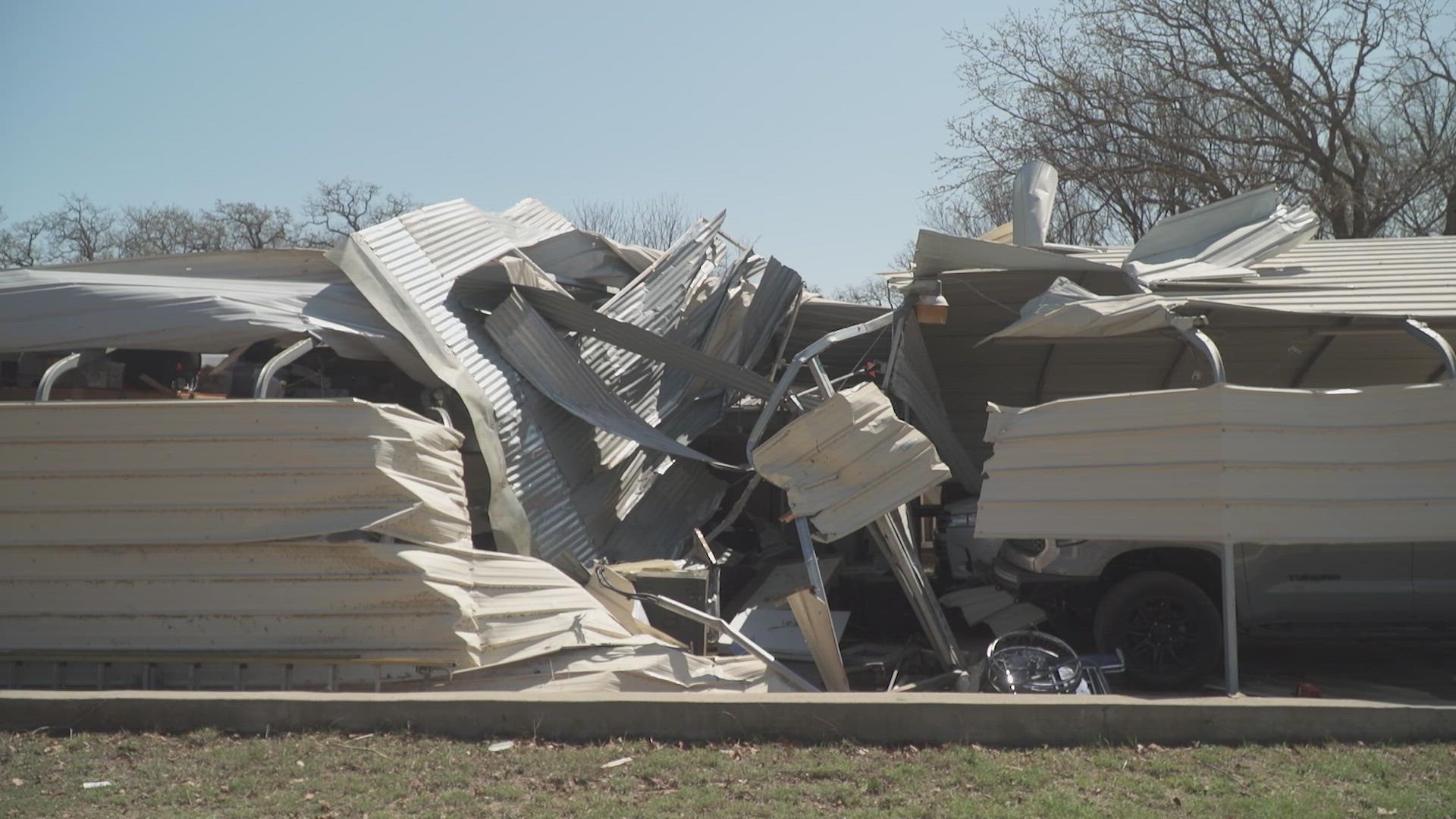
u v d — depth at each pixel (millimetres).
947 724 9844
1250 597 13102
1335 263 16578
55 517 12250
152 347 14844
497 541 14711
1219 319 15359
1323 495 11812
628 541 16656
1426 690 13164
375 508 11992
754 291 21344
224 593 12094
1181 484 12047
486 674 12164
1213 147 42656
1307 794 8617
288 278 17516
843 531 13562
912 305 15961
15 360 15500
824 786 8844
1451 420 11914
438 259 17812
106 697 10344
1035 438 13062
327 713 10211
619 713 10031
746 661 13148
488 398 15883
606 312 18609
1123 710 9875
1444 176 41156
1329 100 41281
